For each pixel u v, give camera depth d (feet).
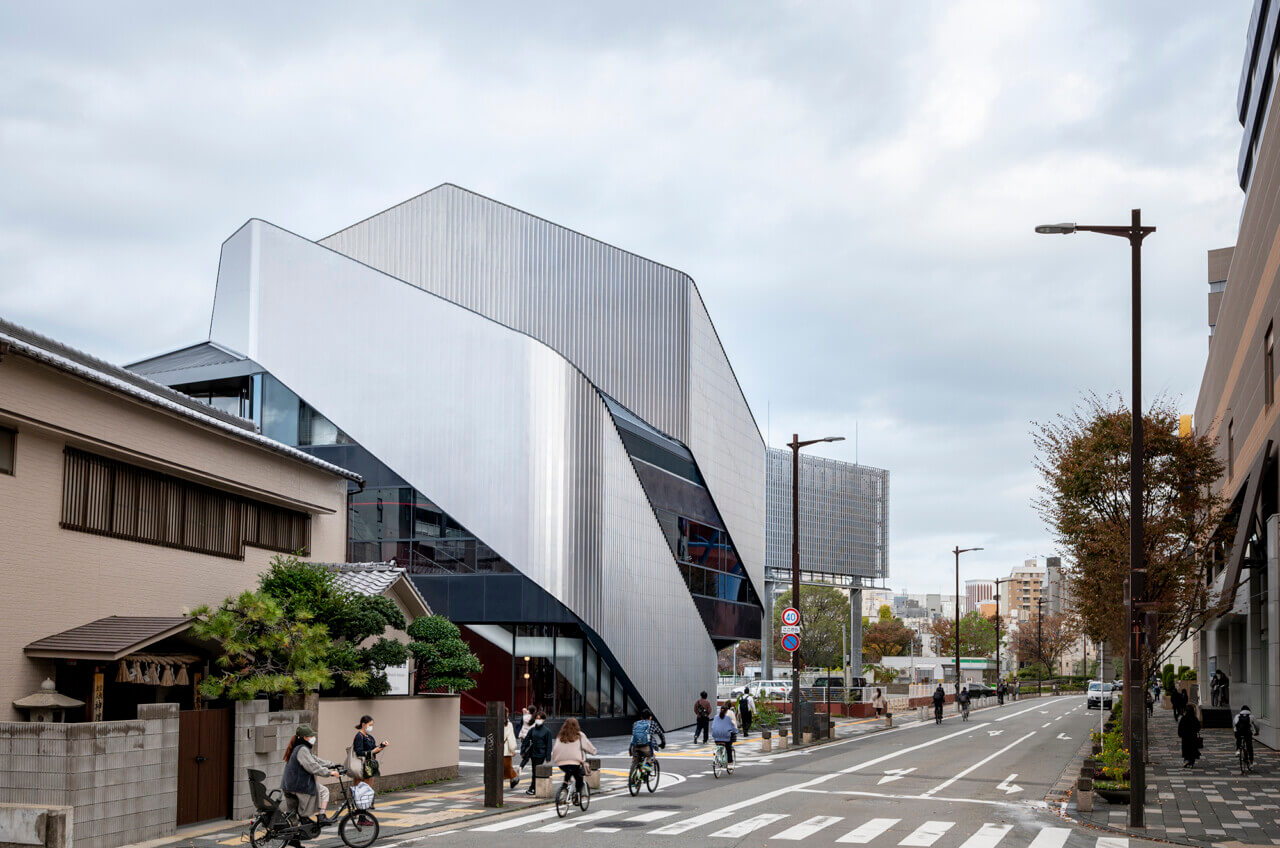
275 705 71.46
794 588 130.00
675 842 56.65
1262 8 177.88
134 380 79.10
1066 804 74.33
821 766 103.09
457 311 134.92
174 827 56.59
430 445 133.28
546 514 129.70
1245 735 94.43
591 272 152.46
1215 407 181.68
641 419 154.20
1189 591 104.78
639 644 142.51
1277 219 112.78
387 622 80.07
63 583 63.21
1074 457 109.40
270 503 87.15
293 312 139.74
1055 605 488.02
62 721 61.46
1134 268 70.38
